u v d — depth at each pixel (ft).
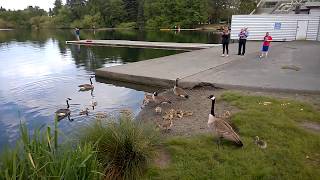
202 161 22.45
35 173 15.39
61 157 16.76
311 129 28.37
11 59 91.09
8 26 367.25
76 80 61.00
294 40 110.11
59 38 181.47
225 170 21.03
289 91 41.73
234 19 112.78
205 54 77.77
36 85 56.75
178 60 69.15
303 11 126.62
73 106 43.45
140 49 111.34
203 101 39.81
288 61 64.85
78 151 17.35
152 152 23.17
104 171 20.62
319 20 107.45
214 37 176.55
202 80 48.19
